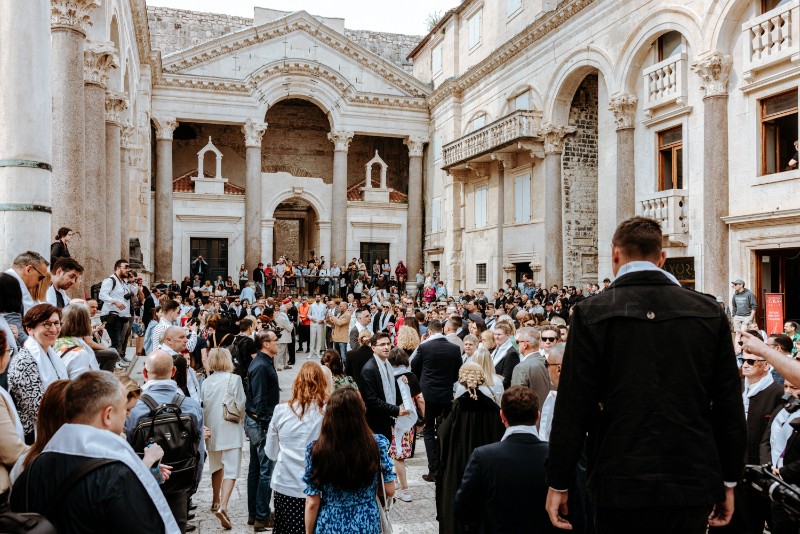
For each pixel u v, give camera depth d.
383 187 37.72
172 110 32.25
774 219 15.04
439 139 35.31
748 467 3.89
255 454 6.99
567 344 3.11
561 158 25.05
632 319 2.96
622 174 20.28
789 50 14.70
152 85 31.92
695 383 2.88
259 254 33.81
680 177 18.64
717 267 16.66
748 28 15.88
